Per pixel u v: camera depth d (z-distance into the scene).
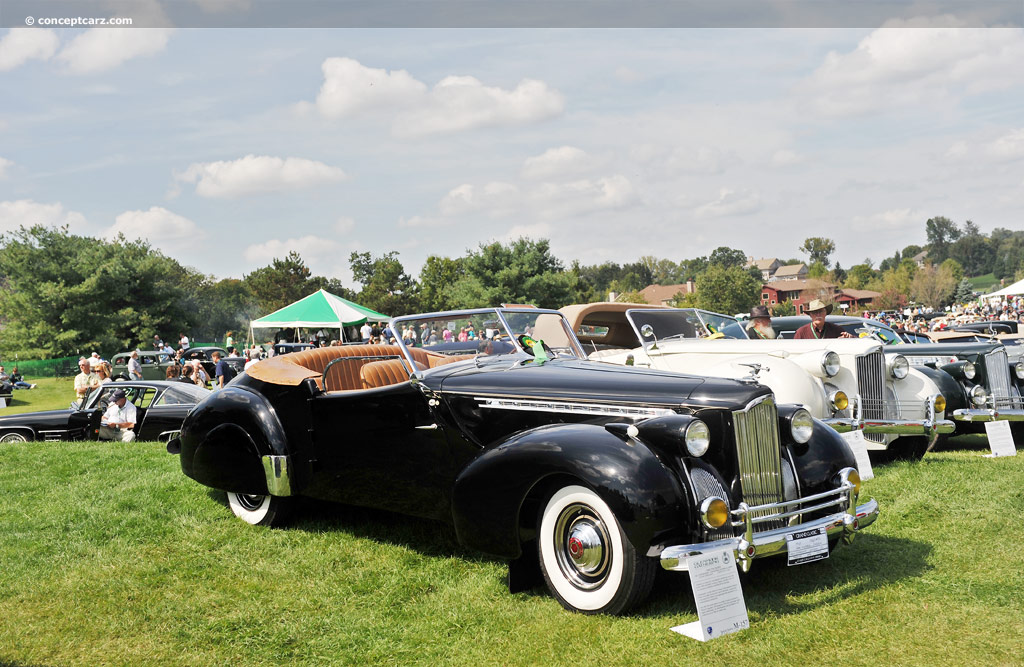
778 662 3.11
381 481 4.57
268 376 5.11
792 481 3.94
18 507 5.59
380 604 3.89
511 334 5.17
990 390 8.22
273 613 3.81
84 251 46.94
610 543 3.52
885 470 6.53
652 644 3.29
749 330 9.00
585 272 177.88
